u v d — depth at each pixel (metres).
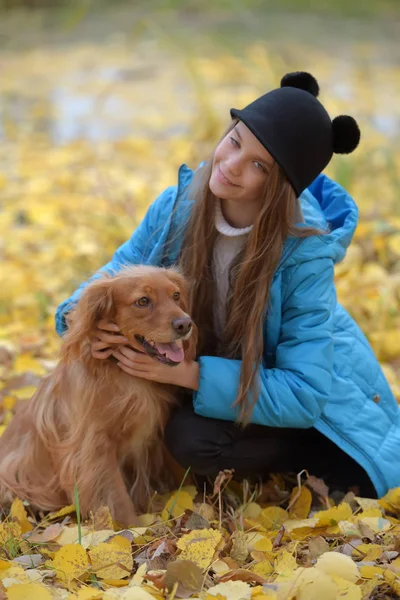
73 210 7.22
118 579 2.73
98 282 3.13
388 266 5.84
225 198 3.23
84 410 3.25
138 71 14.51
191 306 3.38
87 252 6.11
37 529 3.28
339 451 3.62
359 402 3.45
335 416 3.38
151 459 3.61
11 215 7.16
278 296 3.30
